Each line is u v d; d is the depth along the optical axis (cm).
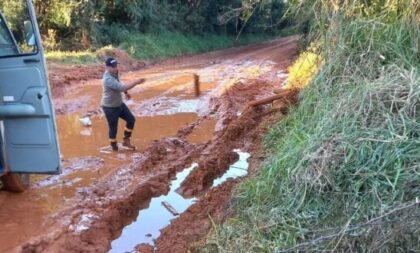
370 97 499
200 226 531
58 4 2197
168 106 1182
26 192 643
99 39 2412
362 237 375
